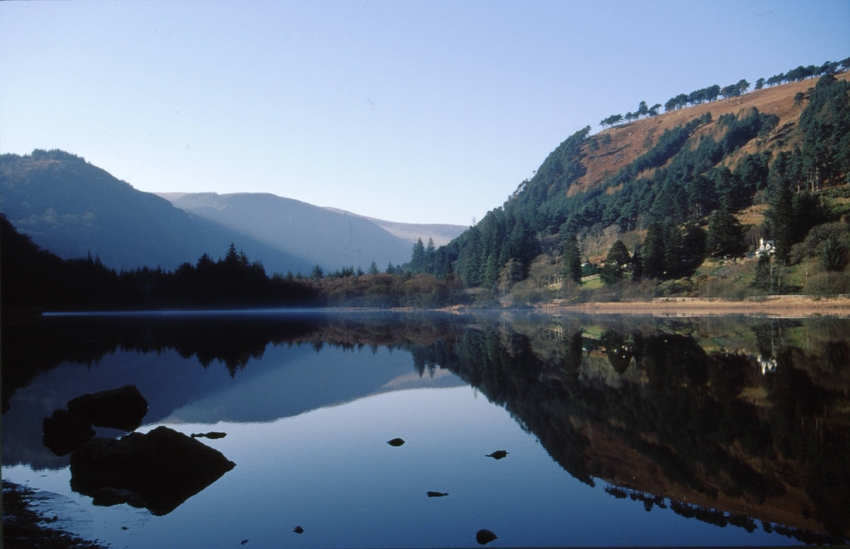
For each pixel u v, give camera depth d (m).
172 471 15.29
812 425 20.70
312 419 22.78
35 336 59.34
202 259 133.50
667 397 25.62
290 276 152.75
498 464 16.83
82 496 14.26
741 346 43.00
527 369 34.91
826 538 12.16
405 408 24.66
